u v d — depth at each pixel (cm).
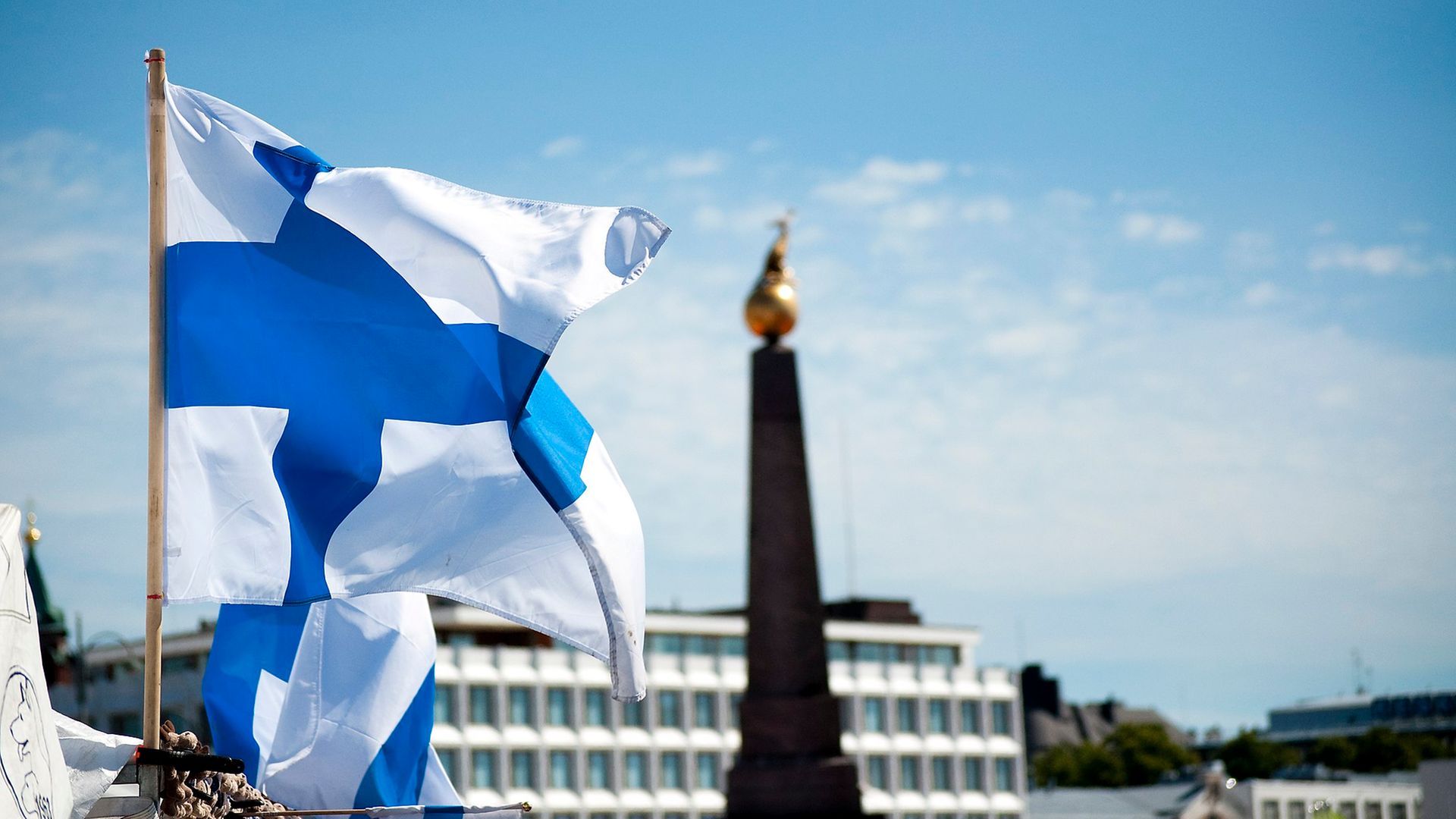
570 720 13250
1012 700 15800
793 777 6744
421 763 1917
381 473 1541
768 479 6812
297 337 1544
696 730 13925
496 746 12825
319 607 1889
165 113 1534
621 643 1516
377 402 1541
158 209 1524
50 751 1212
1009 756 15675
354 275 1548
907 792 15088
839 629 15188
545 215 1556
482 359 1538
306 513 1530
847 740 14812
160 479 1505
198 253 1544
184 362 1531
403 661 1906
